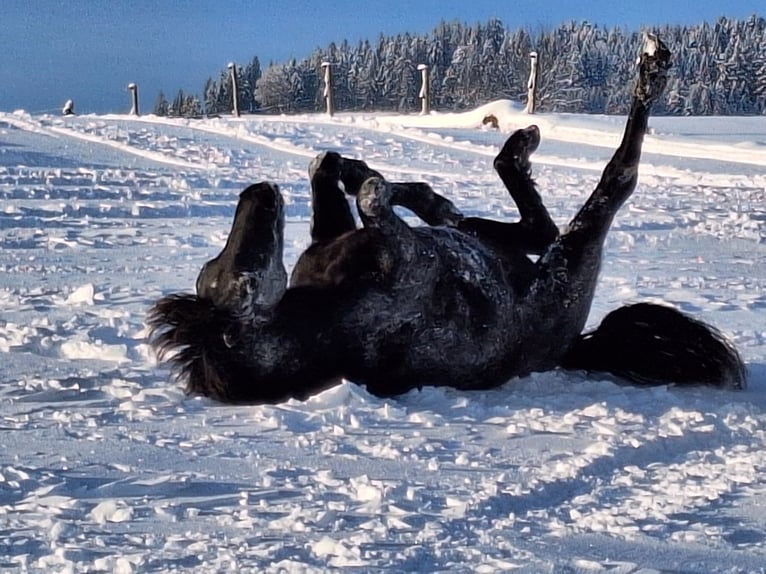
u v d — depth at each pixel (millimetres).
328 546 3918
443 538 4020
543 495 4570
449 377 6266
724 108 79562
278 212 5676
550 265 6539
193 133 25547
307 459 5027
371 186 5758
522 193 6895
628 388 6520
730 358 6781
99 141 23234
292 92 78125
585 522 4254
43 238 13086
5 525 4137
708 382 6715
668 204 17469
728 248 13781
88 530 4090
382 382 6145
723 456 5207
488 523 4215
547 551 3943
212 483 4668
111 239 13133
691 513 4379
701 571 3795
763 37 81188
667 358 6719
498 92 81062
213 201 16359
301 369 5980
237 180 18469
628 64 80562
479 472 4863
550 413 5855
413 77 81875
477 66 82000
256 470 4855
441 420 5684
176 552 3863
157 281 10508
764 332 8750
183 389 6285
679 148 25922
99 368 6871
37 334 7742
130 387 6336
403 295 5977
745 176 21562
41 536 4023
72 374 6688
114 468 4875
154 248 12594
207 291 5730
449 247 6203
